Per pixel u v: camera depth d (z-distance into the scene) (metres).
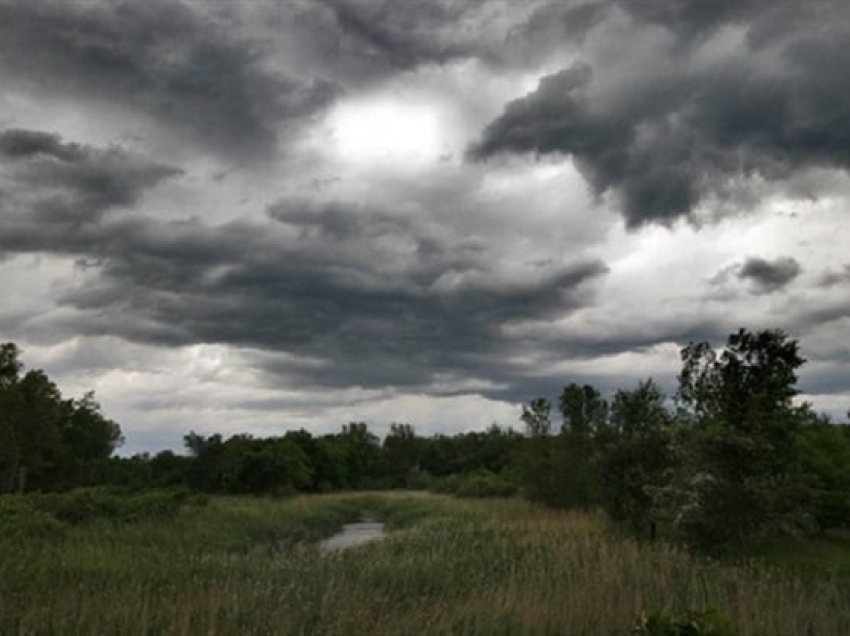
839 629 11.89
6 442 54.22
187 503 35.78
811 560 19.61
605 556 17.22
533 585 14.29
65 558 18.56
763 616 11.80
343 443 83.31
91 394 69.75
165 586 14.92
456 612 12.28
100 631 11.40
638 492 23.83
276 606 12.73
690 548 19.08
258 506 42.38
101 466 62.50
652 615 9.65
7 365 57.59
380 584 15.87
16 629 11.43
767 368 20.05
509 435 84.38
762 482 18.94
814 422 25.41
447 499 51.59
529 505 36.00
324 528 41.03
